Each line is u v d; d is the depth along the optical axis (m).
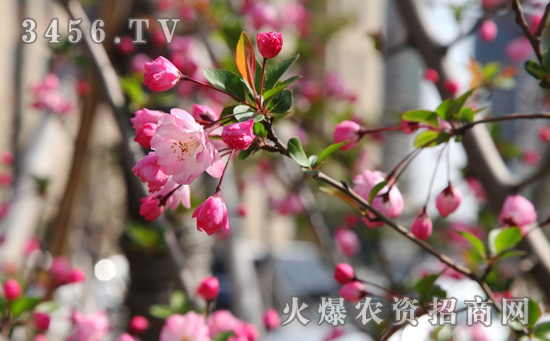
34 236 4.10
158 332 3.39
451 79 3.06
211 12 3.73
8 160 4.62
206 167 1.31
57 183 5.05
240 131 1.28
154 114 1.46
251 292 3.31
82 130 3.42
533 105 4.56
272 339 4.94
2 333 2.21
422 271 3.94
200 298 2.77
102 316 2.42
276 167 4.62
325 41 6.45
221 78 1.41
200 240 3.39
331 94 5.19
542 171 2.63
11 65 7.90
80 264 4.96
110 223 5.45
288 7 5.57
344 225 4.81
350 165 4.74
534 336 1.79
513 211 1.95
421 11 3.20
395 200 1.74
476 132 2.81
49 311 2.31
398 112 4.54
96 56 2.95
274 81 1.41
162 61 1.38
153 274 3.42
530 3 3.18
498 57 4.53
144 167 1.32
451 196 1.85
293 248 12.31
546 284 2.43
